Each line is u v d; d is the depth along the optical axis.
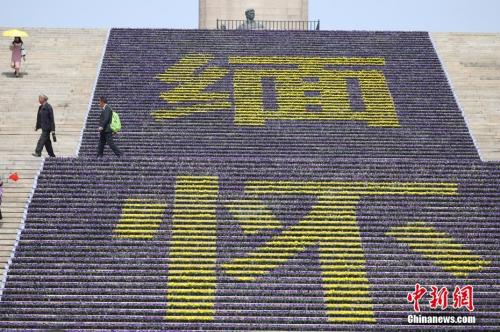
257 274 45.44
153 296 44.03
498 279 45.59
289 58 67.12
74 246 46.84
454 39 70.44
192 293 44.28
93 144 57.91
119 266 45.62
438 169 52.84
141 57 67.06
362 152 58.38
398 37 70.12
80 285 44.62
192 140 58.84
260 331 42.09
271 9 80.12
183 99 62.75
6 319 42.69
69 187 50.69
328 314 43.09
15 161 52.34
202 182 51.00
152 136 59.06
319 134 59.81
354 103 62.84
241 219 48.84
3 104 61.47
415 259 46.72
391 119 61.41
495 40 70.81
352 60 67.06
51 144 54.62
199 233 47.84
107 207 49.38
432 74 66.06
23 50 65.06
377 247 47.44
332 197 50.44
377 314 43.16
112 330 41.91
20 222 48.19
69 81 64.44
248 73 65.56
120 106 61.88
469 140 59.88
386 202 50.34
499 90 64.81
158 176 51.44
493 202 50.69
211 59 66.88
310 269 45.81
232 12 80.06
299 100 63.03
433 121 61.44
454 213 49.81
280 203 49.94
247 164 52.53
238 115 61.41
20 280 44.88
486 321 42.88
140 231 47.78
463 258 46.81
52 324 42.28
